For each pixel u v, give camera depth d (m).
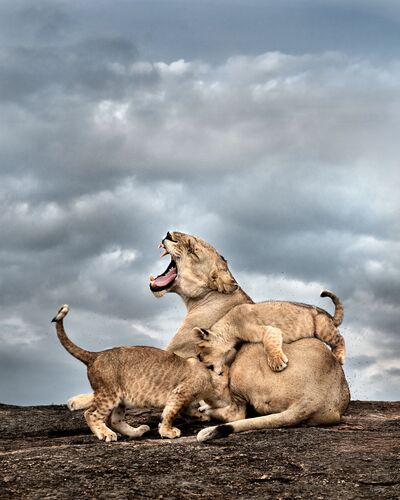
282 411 9.00
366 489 6.43
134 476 6.79
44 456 7.48
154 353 9.12
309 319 9.62
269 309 9.60
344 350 9.73
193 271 11.05
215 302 11.01
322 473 6.84
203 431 8.35
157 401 8.99
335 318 10.28
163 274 11.41
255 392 9.12
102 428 8.77
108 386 8.81
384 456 7.27
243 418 9.40
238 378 9.24
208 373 9.29
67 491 6.39
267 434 8.40
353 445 7.77
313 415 8.95
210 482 6.66
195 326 10.80
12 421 10.55
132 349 9.09
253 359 9.28
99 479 6.70
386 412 11.10
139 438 9.05
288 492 6.41
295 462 7.18
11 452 7.96
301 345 9.28
